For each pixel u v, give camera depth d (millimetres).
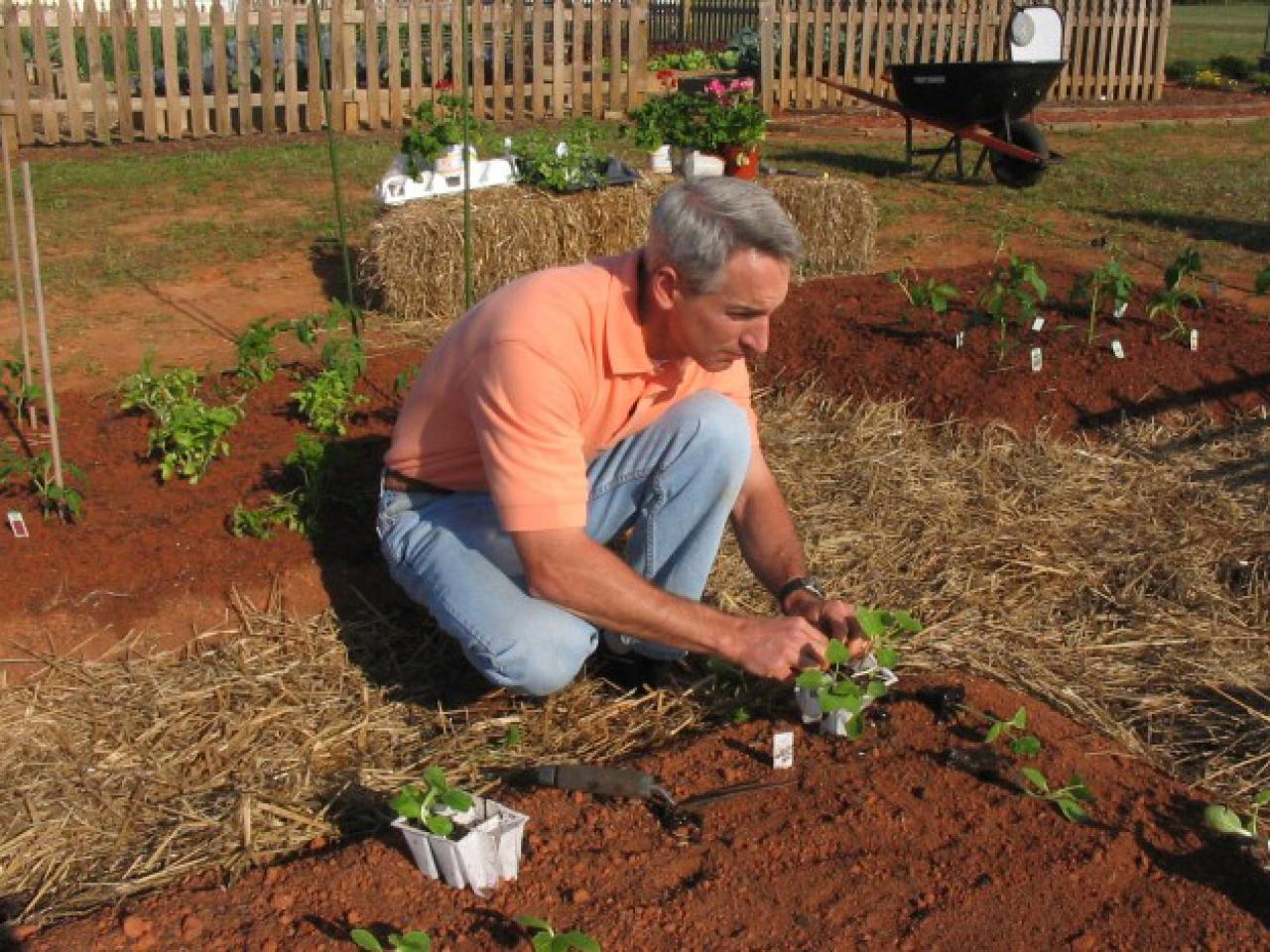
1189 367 5965
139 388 5062
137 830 3135
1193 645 4047
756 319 2938
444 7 14461
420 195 7961
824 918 2729
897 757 3256
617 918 2701
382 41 15695
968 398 5699
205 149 13023
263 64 13758
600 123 15055
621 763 3322
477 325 3146
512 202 7738
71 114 13039
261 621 3975
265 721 3555
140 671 3752
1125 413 5652
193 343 6848
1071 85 18078
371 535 4301
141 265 8422
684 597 3275
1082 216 10258
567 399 3021
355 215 9938
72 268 8297
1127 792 3178
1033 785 3125
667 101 8977
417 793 2805
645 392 3219
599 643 3766
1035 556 4551
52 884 2936
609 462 3439
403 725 3578
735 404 3398
